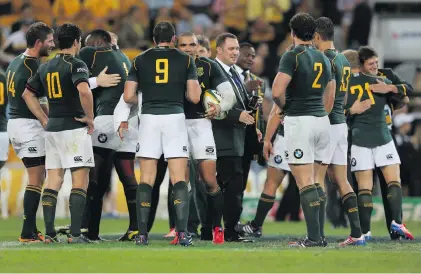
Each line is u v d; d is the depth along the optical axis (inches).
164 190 2495.1
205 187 1440.7
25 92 1413.6
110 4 3011.8
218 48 1547.7
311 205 1326.3
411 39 3046.3
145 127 1342.3
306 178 1328.7
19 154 1475.1
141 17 2955.2
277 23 3058.6
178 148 1337.4
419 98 2893.7
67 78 1362.0
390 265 1108.5
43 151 1466.5
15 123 1462.8
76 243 1385.3
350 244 1425.9
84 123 1375.5
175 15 2984.7
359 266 1096.8
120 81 1491.1
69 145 1371.8
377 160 1577.3
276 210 2484.0
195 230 1667.1
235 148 1482.5
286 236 1736.0
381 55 2970.0
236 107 1528.1
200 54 1630.2
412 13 3083.2
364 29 2965.1
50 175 1411.2
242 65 1667.1
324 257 1170.6
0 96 1581.0
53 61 1378.0
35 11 3021.7
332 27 1433.3
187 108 1421.0
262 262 1123.3
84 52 1496.1
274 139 1528.1
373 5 3065.9
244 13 3075.8
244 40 3034.0
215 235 1441.9
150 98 1342.3
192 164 1552.7
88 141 1380.4
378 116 1581.0
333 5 3097.9
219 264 1105.4
